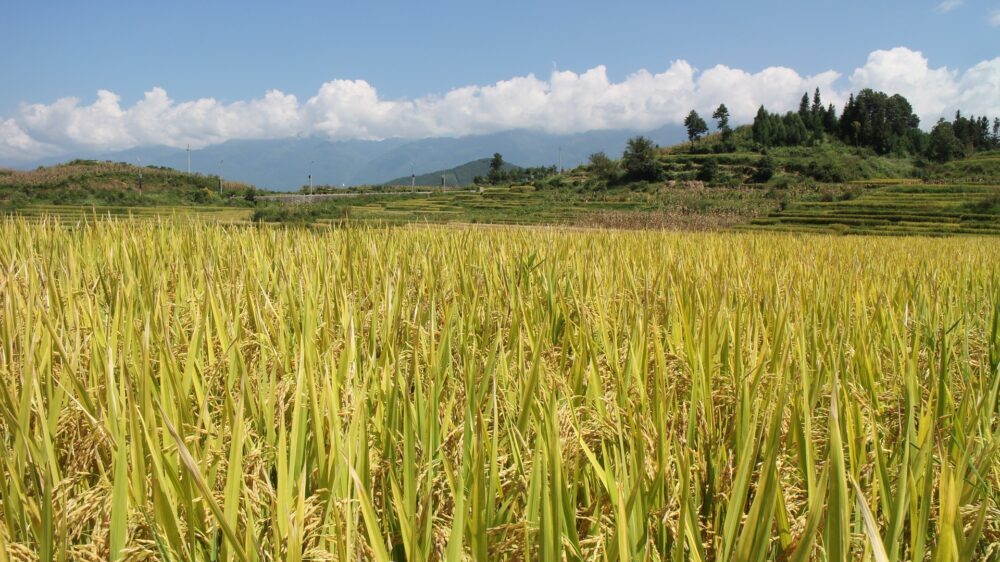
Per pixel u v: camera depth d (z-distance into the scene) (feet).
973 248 60.80
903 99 638.12
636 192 386.73
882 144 559.38
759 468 8.39
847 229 230.27
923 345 13.88
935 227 230.27
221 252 22.12
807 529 5.72
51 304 12.34
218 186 339.98
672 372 10.96
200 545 6.68
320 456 7.29
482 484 6.10
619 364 11.23
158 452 6.55
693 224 214.69
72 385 8.99
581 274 19.80
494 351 9.60
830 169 436.76
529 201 343.87
